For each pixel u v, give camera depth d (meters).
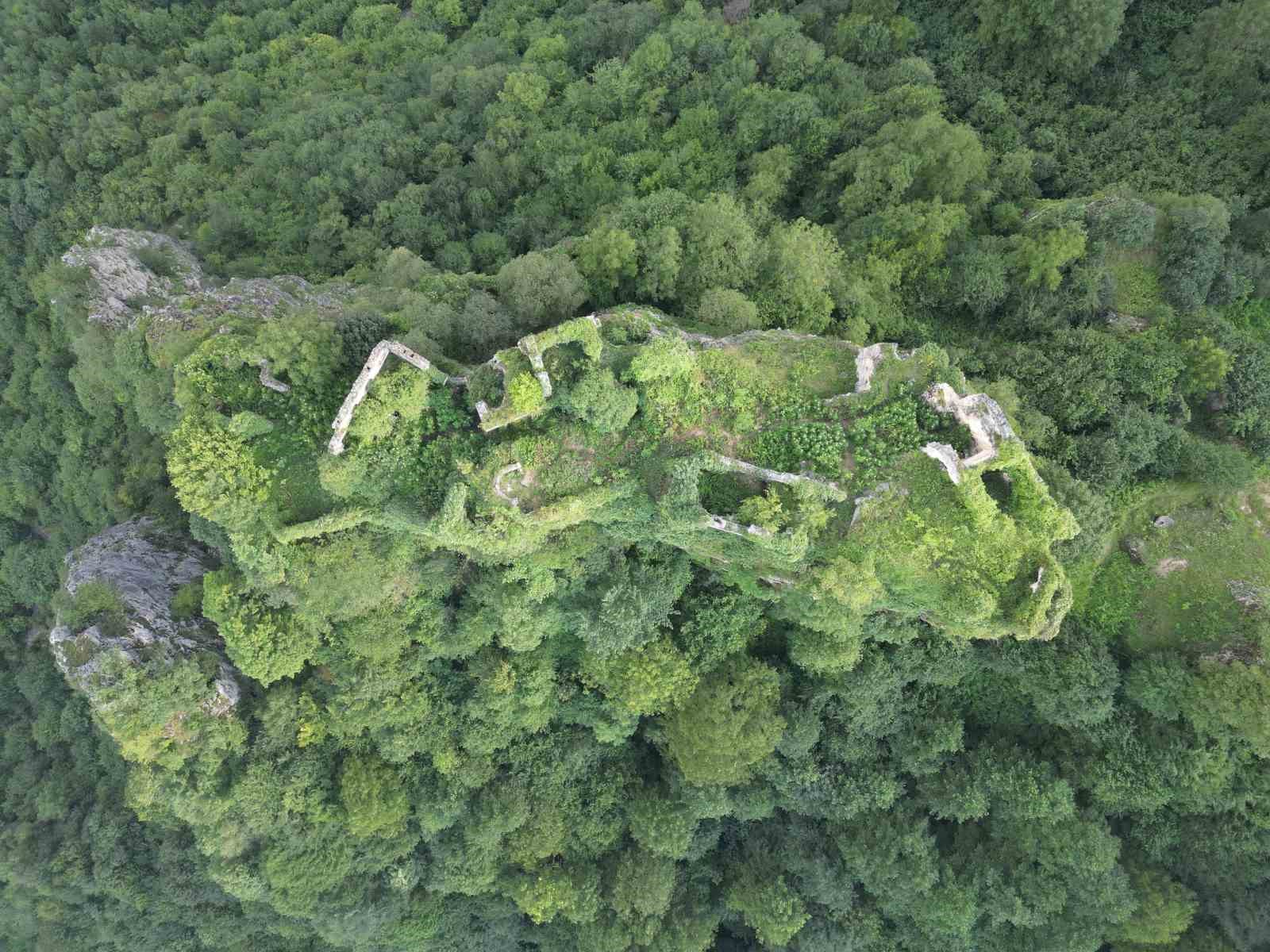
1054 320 40.72
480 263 47.69
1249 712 34.44
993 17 48.91
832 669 39.66
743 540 34.72
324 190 53.44
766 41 52.03
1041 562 32.91
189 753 41.09
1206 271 40.53
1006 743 43.06
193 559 46.75
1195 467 37.91
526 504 34.56
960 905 41.50
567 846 47.12
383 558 36.97
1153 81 48.62
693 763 41.12
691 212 41.12
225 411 35.00
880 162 43.97
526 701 42.09
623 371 33.81
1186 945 39.69
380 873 47.94
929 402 33.44
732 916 50.06
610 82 52.94
